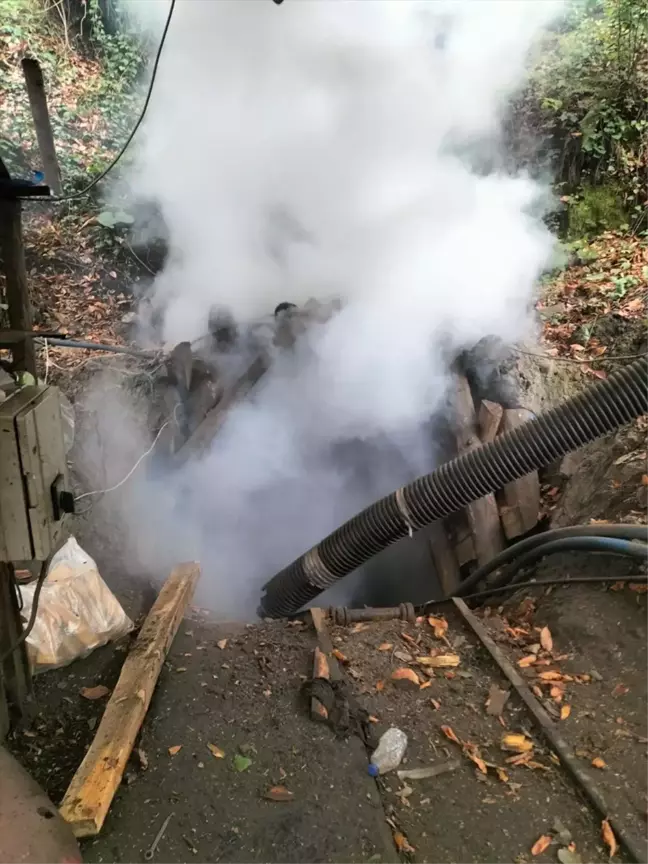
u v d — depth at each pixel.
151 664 2.92
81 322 5.99
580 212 6.88
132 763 2.49
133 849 2.14
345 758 2.54
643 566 3.37
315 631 3.47
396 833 2.25
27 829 1.94
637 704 2.73
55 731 2.68
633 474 4.10
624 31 7.44
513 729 2.73
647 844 2.13
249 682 2.99
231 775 2.45
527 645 3.31
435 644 3.40
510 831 2.25
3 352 3.13
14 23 8.39
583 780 2.39
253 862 2.11
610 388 3.66
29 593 2.96
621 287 6.00
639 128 6.97
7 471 2.01
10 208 2.50
